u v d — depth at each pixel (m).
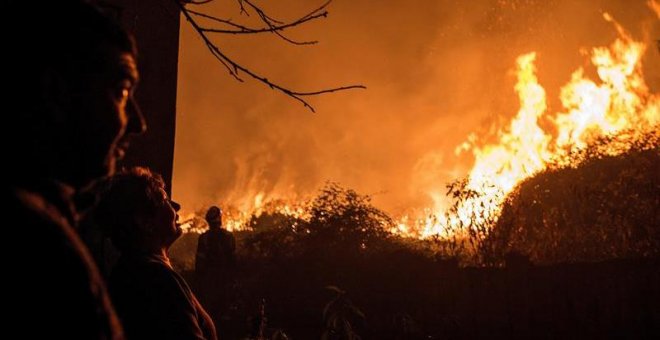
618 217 10.88
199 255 11.75
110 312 1.18
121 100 1.34
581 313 8.52
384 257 11.90
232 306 10.68
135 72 1.38
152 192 2.90
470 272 9.93
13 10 1.21
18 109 1.19
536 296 9.05
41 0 1.23
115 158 1.43
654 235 10.34
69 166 1.28
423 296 10.16
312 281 11.13
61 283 1.08
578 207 11.73
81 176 1.31
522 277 9.38
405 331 9.09
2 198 1.09
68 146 1.26
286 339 5.95
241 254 13.71
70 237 1.14
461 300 9.73
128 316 2.63
